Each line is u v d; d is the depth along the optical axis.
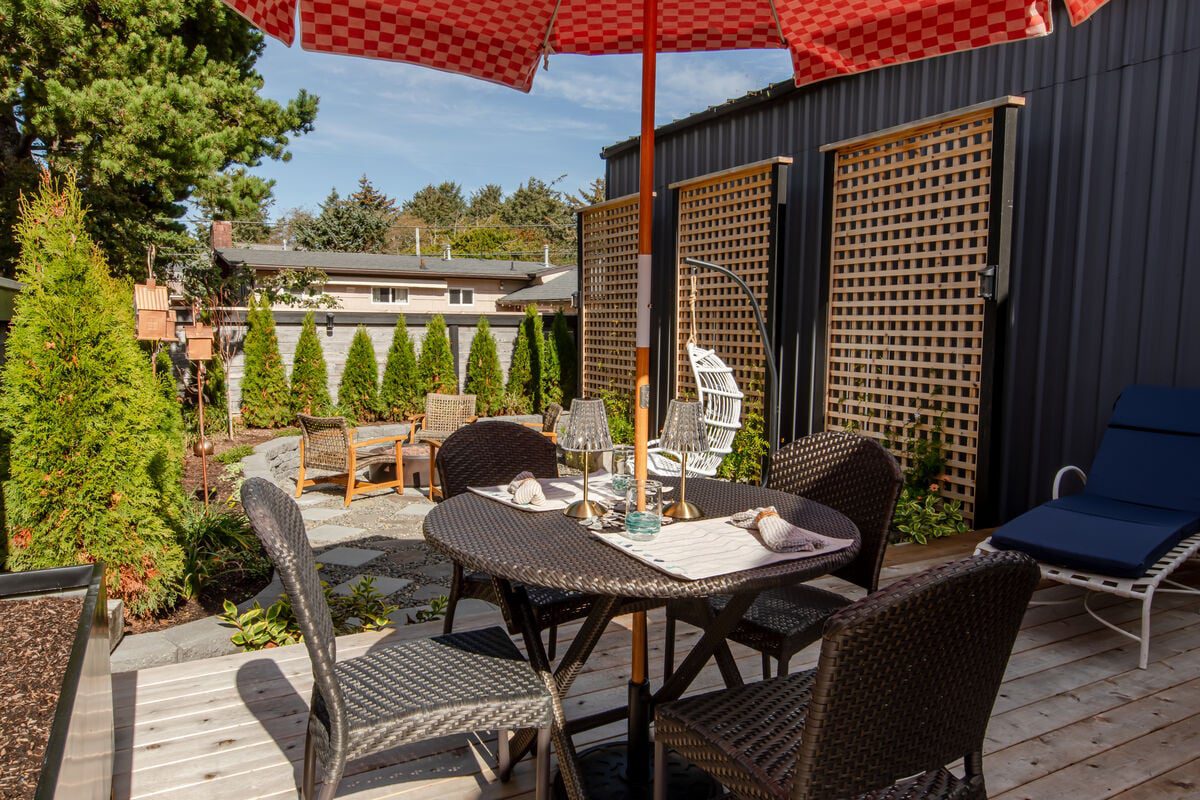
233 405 9.85
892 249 5.33
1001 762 2.12
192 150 8.39
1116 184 4.36
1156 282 4.19
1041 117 4.73
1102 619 3.16
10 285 3.95
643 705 2.02
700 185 7.09
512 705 1.67
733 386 5.92
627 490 2.11
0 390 3.32
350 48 2.62
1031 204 4.80
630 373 8.65
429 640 1.96
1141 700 2.49
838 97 6.16
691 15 2.98
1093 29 4.44
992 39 2.54
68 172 3.36
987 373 4.54
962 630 1.25
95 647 1.93
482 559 1.63
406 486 7.79
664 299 8.04
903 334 5.20
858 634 1.14
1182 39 4.04
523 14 2.80
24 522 3.18
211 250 17.41
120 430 3.30
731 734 1.48
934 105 5.41
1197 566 3.84
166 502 4.02
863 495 2.38
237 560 4.34
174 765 2.09
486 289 24.69
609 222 8.90
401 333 10.44
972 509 4.74
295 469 8.62
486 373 10.85
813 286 6.42
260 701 2.44
